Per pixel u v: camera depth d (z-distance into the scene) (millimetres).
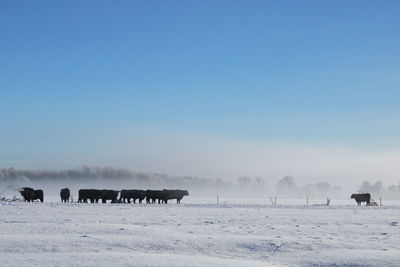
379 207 61312
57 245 17531
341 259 16297
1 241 17781
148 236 20094
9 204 50312
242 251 18062
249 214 38844
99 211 39219
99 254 15797
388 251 17922
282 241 19562
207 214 37938
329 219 33812
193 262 14750
